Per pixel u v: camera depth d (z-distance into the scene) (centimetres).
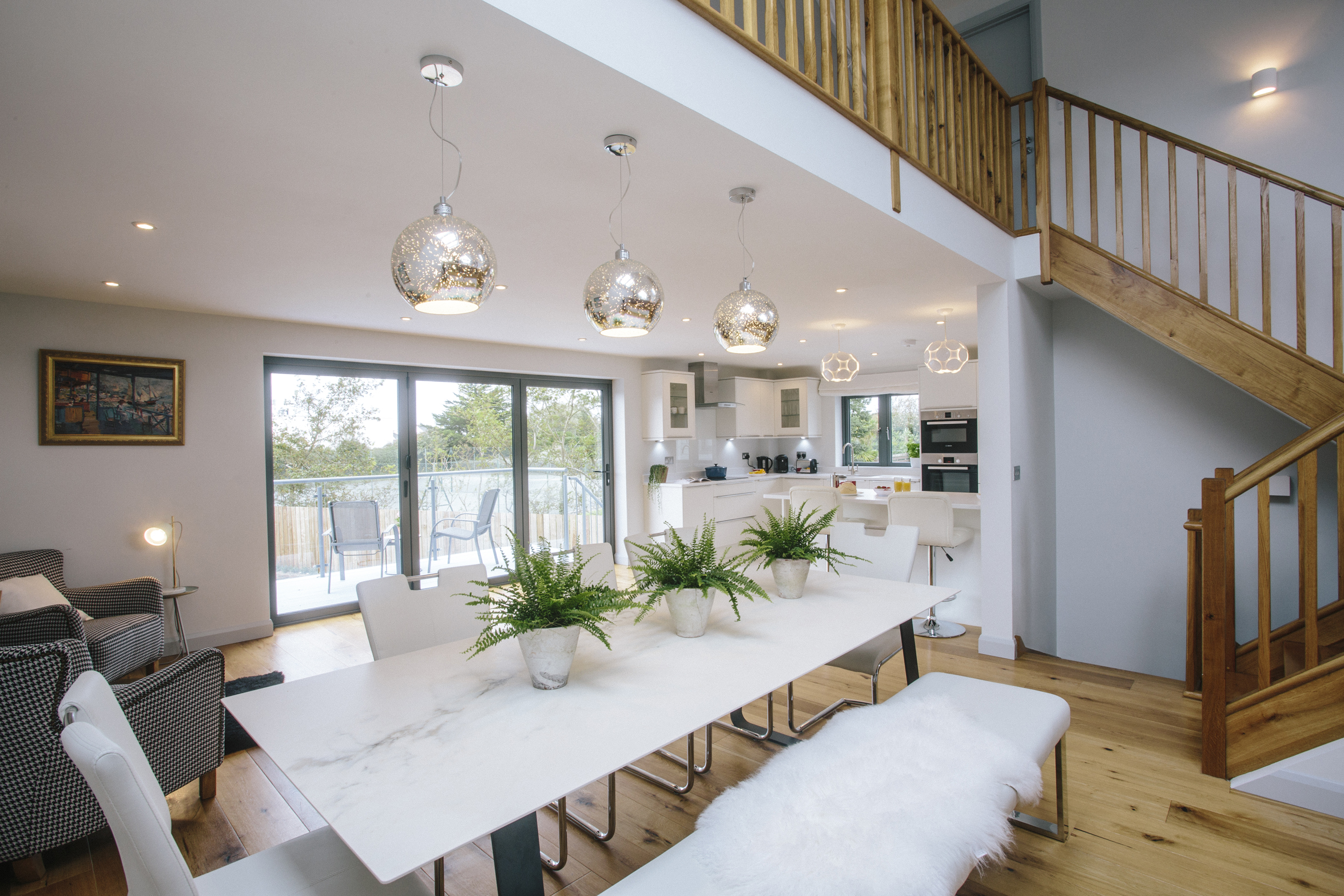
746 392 790
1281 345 297
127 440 401
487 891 199
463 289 151
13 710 191
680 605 206
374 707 156
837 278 365
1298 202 295
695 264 332
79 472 387
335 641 445
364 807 112
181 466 423
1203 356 318
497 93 165
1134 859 203
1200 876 195
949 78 320
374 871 93
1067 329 434
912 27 284
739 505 765
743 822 132
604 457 711
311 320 458
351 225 262
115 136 184
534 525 639
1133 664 412
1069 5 424
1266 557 243
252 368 452
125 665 326
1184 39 384
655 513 717
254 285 357
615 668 181
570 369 646
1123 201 371
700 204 246
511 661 190
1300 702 231
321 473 504
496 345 586
